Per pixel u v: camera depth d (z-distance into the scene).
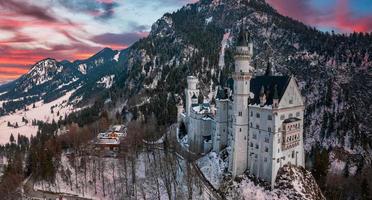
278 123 90.06
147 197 97.31
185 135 148.88
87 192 104.19
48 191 105.88
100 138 145.88
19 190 104.31
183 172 108.94
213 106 136.75
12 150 192.00
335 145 161.88
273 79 97.38
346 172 128.12
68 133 157.50
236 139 98.12
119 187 105.12
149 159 121.94
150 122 173.88
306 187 91.31
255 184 94.19
